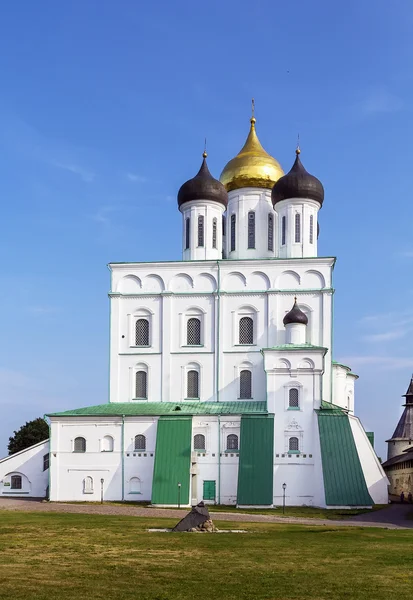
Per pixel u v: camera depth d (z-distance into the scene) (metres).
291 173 83.81
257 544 34.97
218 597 22.19
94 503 69.25
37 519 47.59
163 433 71.25
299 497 69.69
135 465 72.06
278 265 79.31
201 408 74.88
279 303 78.38
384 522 52.72
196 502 70.88
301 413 71.38
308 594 22.73
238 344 78.12
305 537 38.62
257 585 24.11
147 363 78.81
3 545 33.34
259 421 71.06
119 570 26.62
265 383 76.62
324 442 69.38
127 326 79.88
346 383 87.94
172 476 68.81
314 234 83.44
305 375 72.00
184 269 80.31
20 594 21.91
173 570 26.86
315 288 78.19
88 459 72.75
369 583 24.56
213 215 84.75
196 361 78.25
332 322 77.56
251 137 92.88
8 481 77.06
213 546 33.88
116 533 39.12
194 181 84.75
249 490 66.94
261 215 87.50
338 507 66.12
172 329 79.12
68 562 28.38
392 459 103.00
